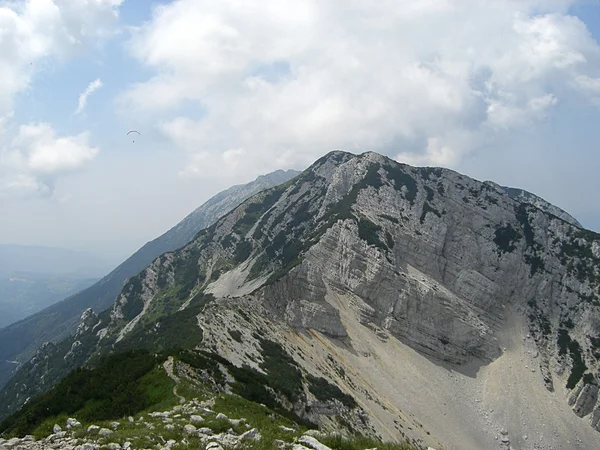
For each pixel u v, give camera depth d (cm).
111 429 2753
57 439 2433
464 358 12825
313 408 7556
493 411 11381
